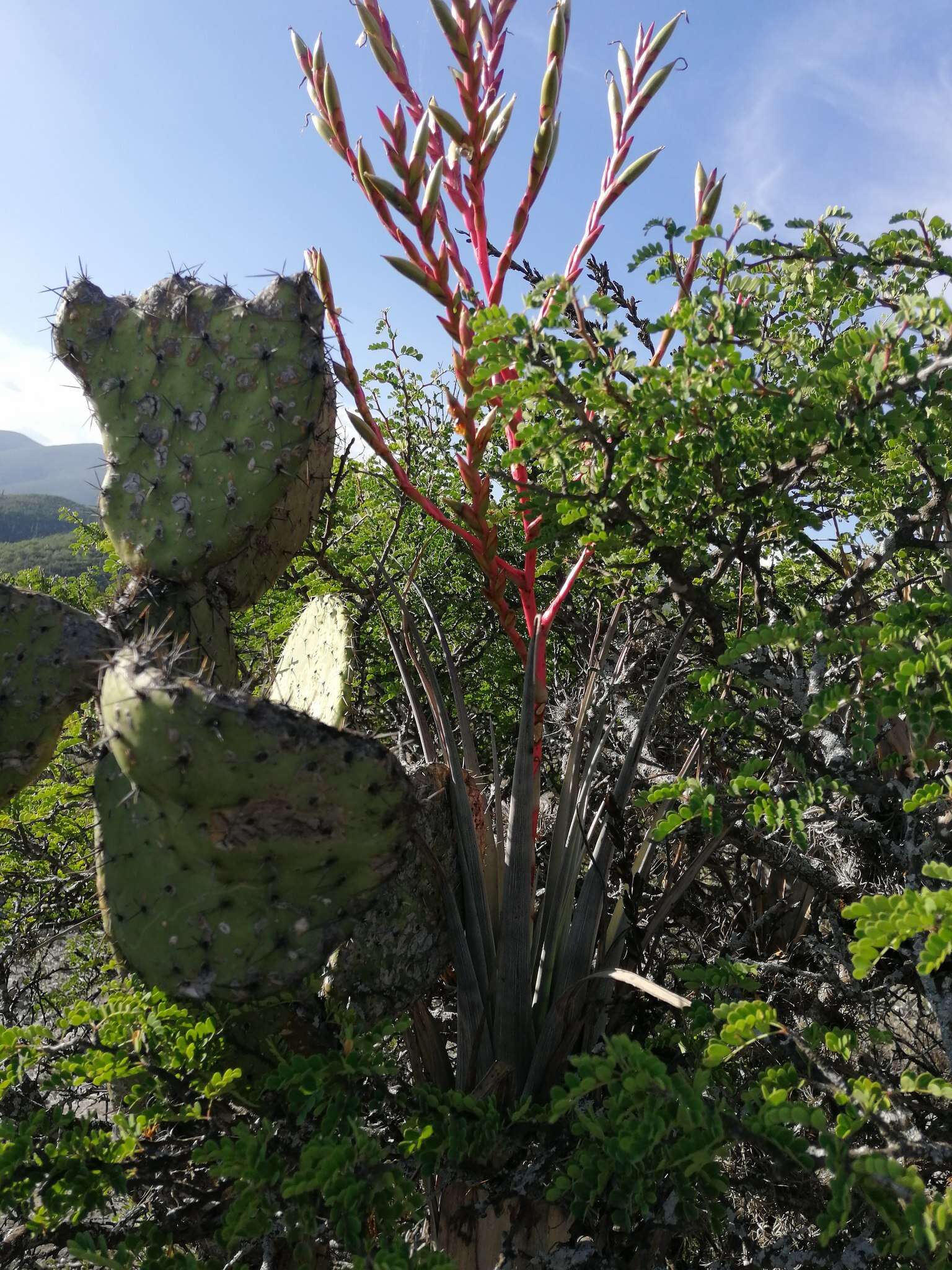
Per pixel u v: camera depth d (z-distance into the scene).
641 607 2.30
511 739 3.04
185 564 2.04
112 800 1.57
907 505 1.58
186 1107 1.48
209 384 2.02
